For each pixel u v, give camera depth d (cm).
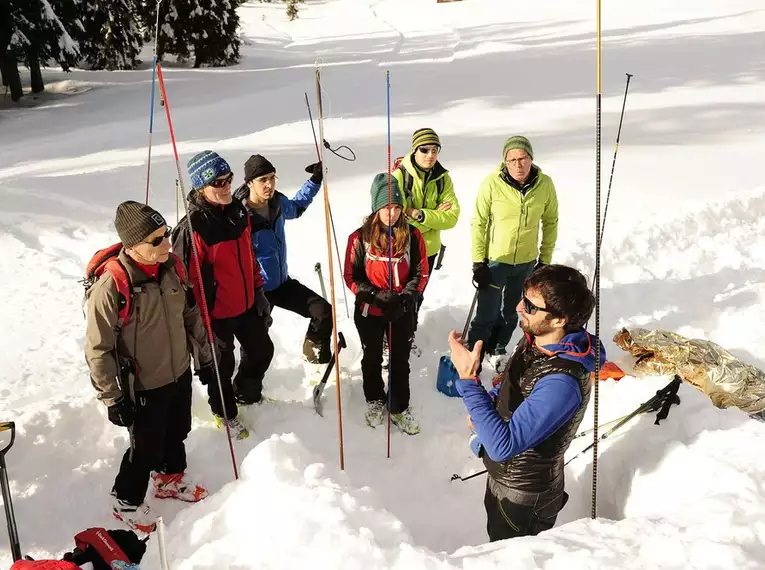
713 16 2492
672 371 397
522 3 3525
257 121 1333
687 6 2794
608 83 1472
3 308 523
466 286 544
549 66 1759
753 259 587
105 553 214
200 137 1198
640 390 344
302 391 412
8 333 486
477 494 332
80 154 1118
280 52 2853
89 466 322
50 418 338
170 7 2359
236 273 326
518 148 375
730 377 382
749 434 282
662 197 750
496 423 206
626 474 290
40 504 294
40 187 795
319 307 381
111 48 2364
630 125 1103
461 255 625
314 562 207
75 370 439
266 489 238
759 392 377
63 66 1947
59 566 194
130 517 290
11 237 641
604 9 3003
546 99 1341
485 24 2995
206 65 2452
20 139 1367
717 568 193
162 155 1006
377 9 4212
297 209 403
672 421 312
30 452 320
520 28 2728
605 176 840
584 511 301
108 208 746
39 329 494
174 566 218
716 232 650
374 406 379
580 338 215
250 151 1009
